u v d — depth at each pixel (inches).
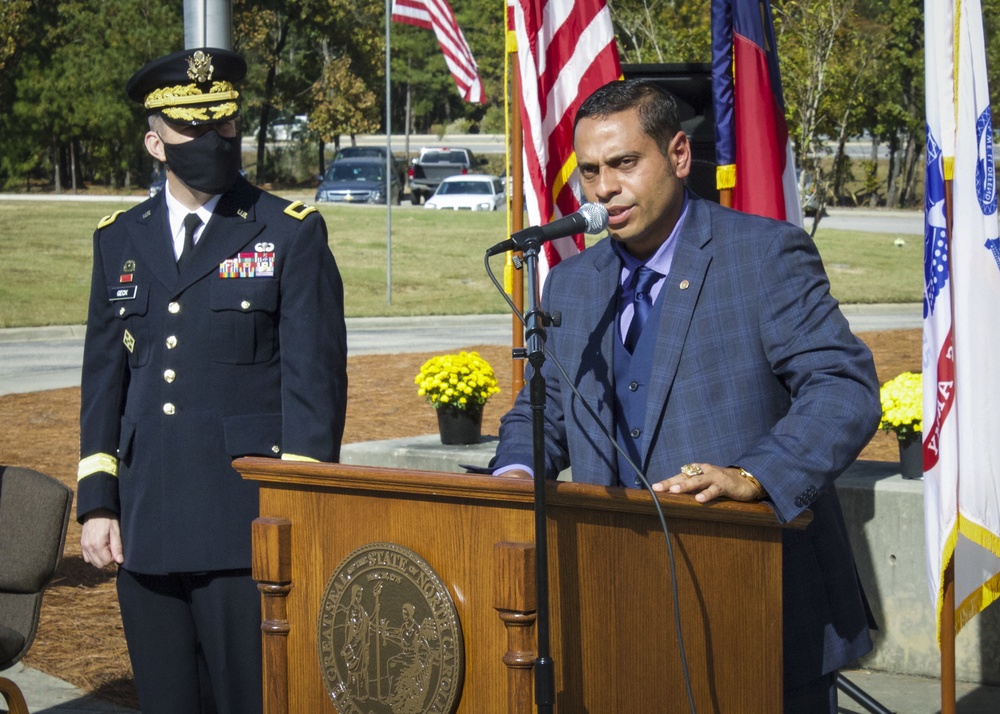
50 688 266.7
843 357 147.8
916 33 1652.3
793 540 155.6
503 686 131.2
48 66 2210.9
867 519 278.7
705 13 815.1
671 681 132.3
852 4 715.4
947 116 203.0
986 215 203.5
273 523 144.2
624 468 156.7
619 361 158.9
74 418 568.7
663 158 152.8
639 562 131.8
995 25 1194.6
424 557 135.1
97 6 2229.3
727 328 152.5
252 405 184.9
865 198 2103.8
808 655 153.1
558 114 288.8
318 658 142.0
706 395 152.0
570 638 132.3
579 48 287.0
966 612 216.5
